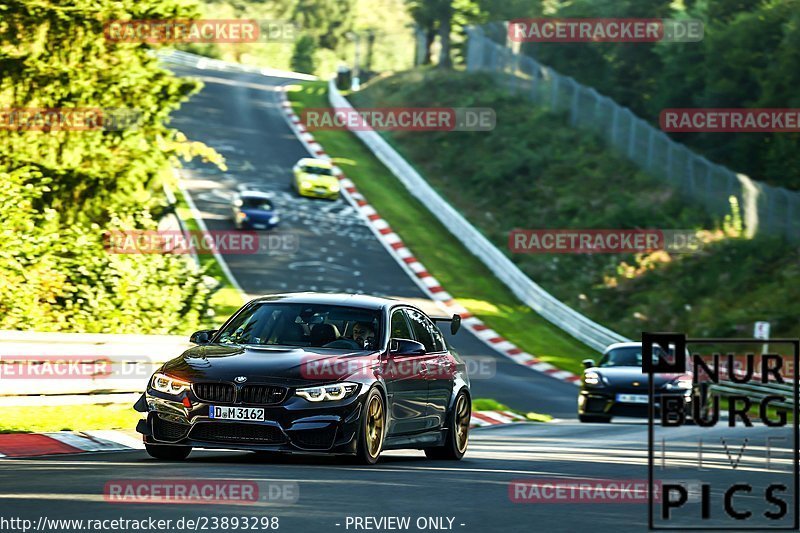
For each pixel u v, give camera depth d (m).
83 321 68.75
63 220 80.88
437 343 45.53
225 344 39.97
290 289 150.50
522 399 102.50
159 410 36.97
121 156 82.44
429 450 45.28
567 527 25.77
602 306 171.88
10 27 79.12
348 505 27.52
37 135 79.50
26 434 45.50
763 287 165.38
